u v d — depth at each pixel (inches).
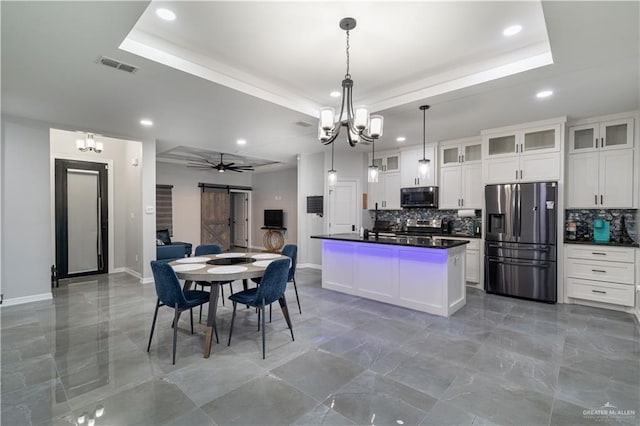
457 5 84.2
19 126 161.0
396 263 158.4
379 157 254.4
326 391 84.2
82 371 94.5
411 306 153.0
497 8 85.4
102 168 238.1
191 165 339.9
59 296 176.2
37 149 166.1
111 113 152.1
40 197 168.1
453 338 118.6
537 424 71.4
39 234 168.1
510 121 168.9
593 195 162.2
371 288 169.8
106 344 113.6
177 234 336.5
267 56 112.5
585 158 164.1
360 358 102.9
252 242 408.5
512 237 173.5
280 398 81.0
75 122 168.4
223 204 378.9
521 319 139.2
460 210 211.5
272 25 94.0
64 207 221.3
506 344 113.3
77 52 94.5
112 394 82.7
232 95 128.8
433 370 95.1
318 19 90.8
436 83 130.0
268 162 336.2
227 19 91.0
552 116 159.9
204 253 164.4
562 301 163.2
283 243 369.1
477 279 192.1
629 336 120.3
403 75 127.8
